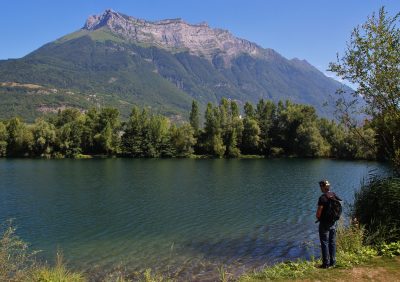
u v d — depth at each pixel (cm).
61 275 1383
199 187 5378
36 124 11362
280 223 3177
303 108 11956
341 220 1773
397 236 1544
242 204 4072
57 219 3416
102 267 2120
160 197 4550
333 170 7656
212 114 11725
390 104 1739
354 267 1257
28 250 2472
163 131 11769
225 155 11769
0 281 1257
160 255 2334
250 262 2136
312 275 1209
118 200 4362
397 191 1631
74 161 9975
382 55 1712
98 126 11775
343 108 1888
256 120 12306
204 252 2377
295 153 11644
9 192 4938
